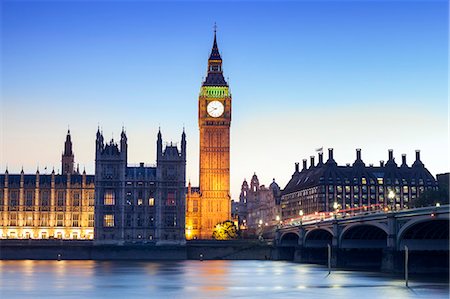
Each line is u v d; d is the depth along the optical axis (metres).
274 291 120.69
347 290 121.12
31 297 111.19
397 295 112.31
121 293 117.50
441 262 154.75
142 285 132.75
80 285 132.38
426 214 137.25
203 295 114.12
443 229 150.12
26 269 182.12
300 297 110.44
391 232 153.88
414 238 154.12
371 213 174.50
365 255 192.88
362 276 153.88
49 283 136.38
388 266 154.75
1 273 165.25
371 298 108.25
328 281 140.88
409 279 143.00
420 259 154.25
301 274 163.50
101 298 110.06
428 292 116.69
